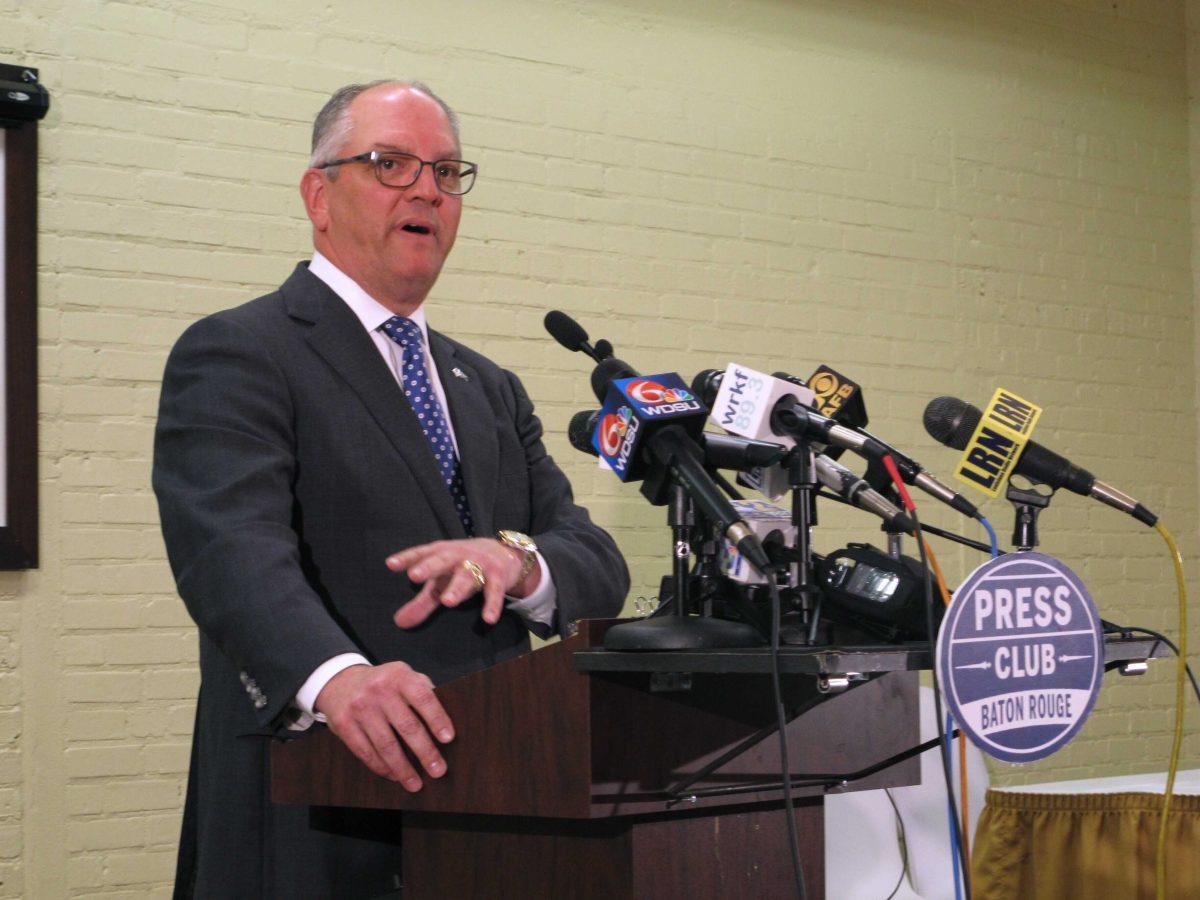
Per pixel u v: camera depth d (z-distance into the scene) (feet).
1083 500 14.55
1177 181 15.76
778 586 3.80
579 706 3.44
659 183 12.25
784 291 12.84
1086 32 15.24
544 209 11.64
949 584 13.33
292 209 10.46
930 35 14.07
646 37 12.32
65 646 9.45
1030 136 14.69
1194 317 15.70
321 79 10.68
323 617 4.18
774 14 13.08
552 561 4.96
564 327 4.59
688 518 3.78
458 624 5.01
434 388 5.72
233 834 4.58
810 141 13.16
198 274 10.07
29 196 9.43
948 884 9.92
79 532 9.54
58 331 9.58
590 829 3.73
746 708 3.81
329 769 4.12
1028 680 3.52
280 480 4.66
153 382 9.84
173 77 10.12
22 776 9.25
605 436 3.98
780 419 3.85
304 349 5.18
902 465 4.02
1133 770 14.56
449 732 3.72
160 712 9.71
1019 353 14.32
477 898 3.97
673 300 12.21
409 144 5.53
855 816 9.92
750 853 3.96
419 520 5.11
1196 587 15.33
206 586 4.27
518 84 11.62
